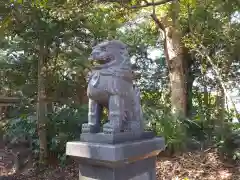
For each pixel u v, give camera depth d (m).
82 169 2.65
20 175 5.47
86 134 2.70
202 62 7.14
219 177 4.83
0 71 6.65
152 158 2.95
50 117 6.17
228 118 6.51
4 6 5.21
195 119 6.66
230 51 6.40
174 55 7.38
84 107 6.34
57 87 6.44
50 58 6.43
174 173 5.11
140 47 8.28
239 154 5.27
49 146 6.09
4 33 5.80
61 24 5.87
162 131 5.96
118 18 5.70
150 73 8.59
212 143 6.21
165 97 8.27
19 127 6.50
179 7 6.81
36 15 5.47
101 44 2.75
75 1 4.29
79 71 6.56
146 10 7.68
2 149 6.93
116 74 2.64
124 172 2.54
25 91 6.49
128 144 2.47
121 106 2.65
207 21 6.46
